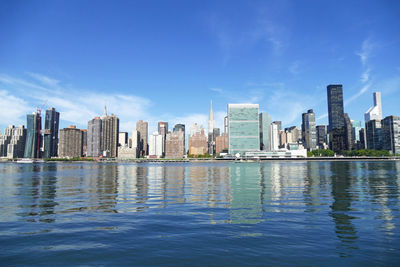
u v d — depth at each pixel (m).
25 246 14.02
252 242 14.56
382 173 85.44
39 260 12.18
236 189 40.25
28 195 34.22
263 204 26.39
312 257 12.41
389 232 16.23
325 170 111.06
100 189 41.59
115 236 15.75
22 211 23.25
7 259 12.27
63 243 14.53
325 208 24.11
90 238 15.37
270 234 16.00
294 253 12.92
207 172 103.81
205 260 12.16
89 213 22.31
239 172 100.81
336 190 38.47
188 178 67.88
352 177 67.19
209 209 23.81
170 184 50.06
